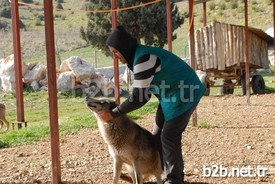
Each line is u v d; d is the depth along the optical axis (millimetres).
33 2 98875
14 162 9508
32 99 24250
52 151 7391
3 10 78438
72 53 51344
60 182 7484
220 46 21500
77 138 11828
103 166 8836
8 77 26484
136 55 6109
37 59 47719
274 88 25172
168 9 14508
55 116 7336
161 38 41469
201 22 66438
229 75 22281
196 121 12867
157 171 6906
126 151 6648
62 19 78062
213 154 9570
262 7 70625
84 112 18891
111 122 6543
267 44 23484
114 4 13719
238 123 13352
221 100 19875
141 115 15844
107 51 42938
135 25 40719
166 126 6344
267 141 10680
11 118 18828
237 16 68438
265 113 15281
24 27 70250
